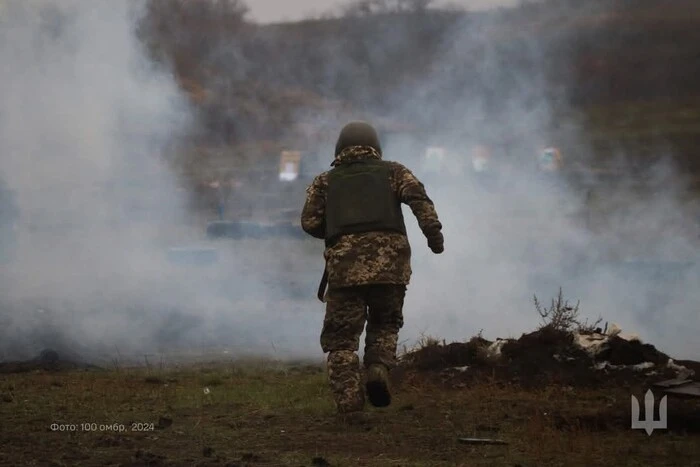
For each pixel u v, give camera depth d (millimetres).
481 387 24828
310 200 22688
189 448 18922
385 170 22391
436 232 21688
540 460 18031
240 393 24875
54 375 28609
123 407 23047
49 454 18219
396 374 26328
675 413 21141
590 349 26062
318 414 22125
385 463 17797
